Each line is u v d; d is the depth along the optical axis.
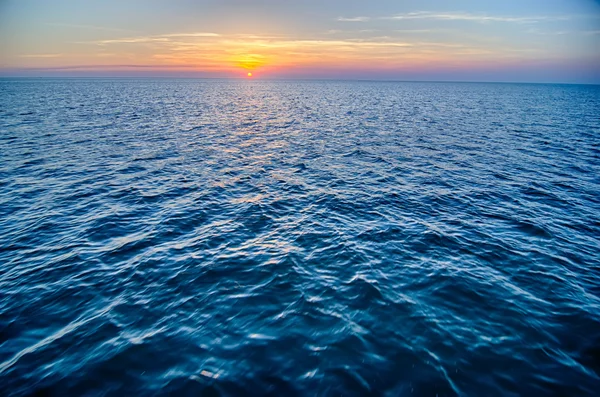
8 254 11.41
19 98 75.69
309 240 12.77
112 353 7.29
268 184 19.64
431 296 9.41
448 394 6.35
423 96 119.12
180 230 13.50
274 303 9.04
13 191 17.34
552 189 18.98
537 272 10.74
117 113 51.44
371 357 7.20
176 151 27.52
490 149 29.34
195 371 6.82
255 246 12.25
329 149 29.41
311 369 6.88
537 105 79.88
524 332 8.05
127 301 9.09
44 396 6.26
